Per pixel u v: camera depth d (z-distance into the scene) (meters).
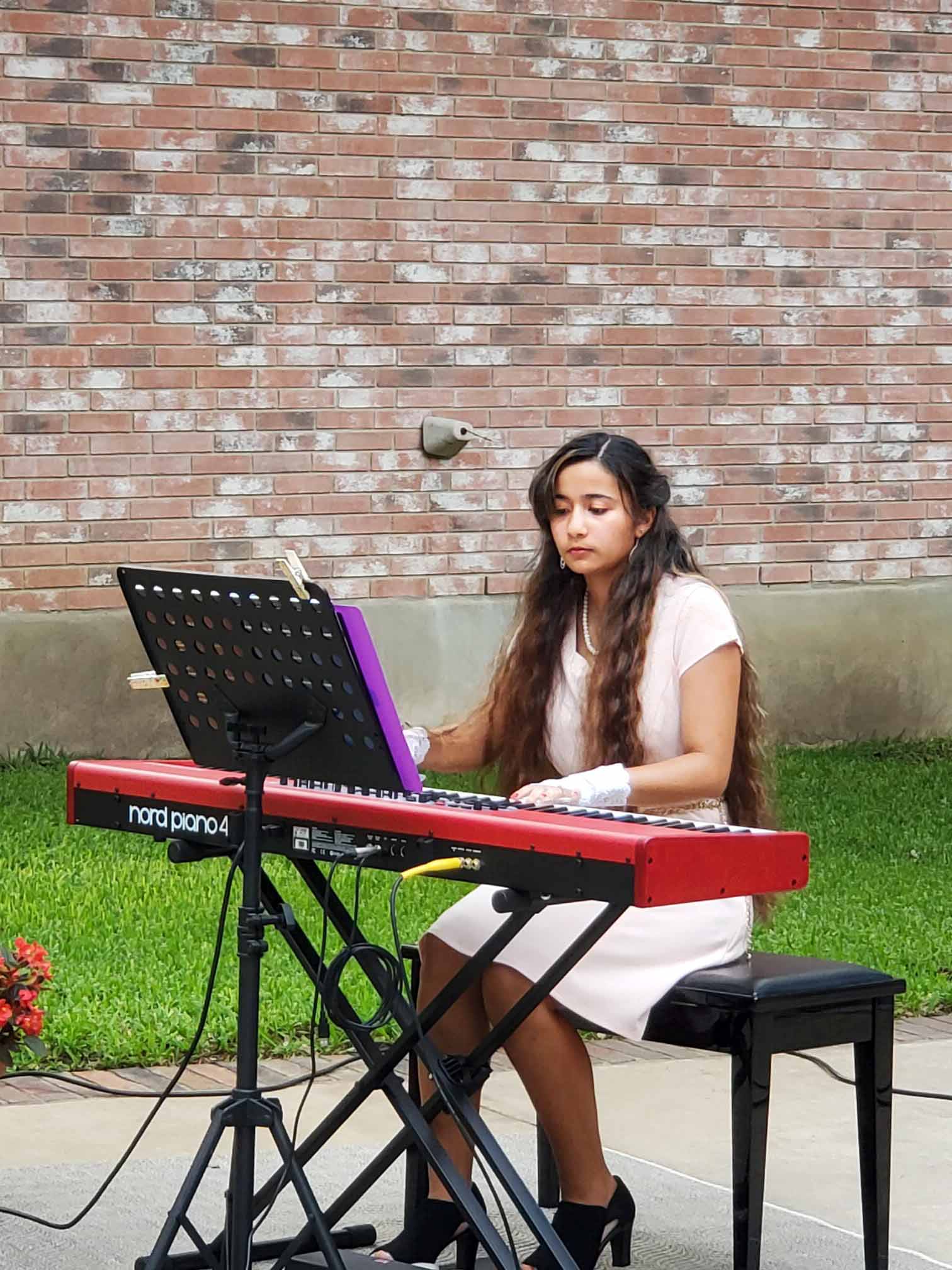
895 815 7.77
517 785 3.59
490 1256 2.95
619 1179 3.36
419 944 3.37
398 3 8.63
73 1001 4.91
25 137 8.12
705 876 2.72
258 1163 3.91
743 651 3.39
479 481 9.00
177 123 8.34
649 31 9.05
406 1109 3.03
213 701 2.89
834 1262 3.44
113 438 8.37
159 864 6.50
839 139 9.45
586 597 3.55
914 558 9.80
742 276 9.34
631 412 9.22
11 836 6.81
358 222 8.67
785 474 9.52
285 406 8.63
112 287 8.31
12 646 8.25
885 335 9.64
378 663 2.71
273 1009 4.91
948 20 9.59
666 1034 3.18
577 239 9.04
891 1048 3.27
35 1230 3.51
